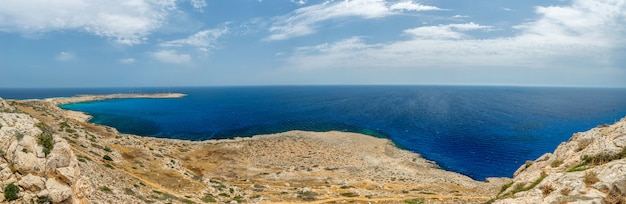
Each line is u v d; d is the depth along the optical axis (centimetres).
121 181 3322
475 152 8350
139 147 5894
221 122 13450
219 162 6719
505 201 2095
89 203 2194
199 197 3750
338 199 4047
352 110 18088
